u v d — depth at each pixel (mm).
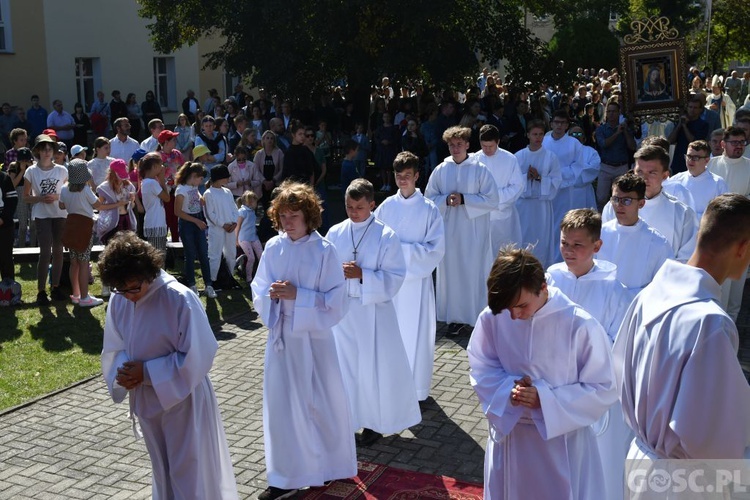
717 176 7559
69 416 5992
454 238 7824
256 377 6750
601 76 27047
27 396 6348
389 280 5324
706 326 2697
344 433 4797
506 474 3535
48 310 8711
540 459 3455
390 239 5387
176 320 3910
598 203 12086
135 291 3838
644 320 2938
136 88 25641
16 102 22453
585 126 17453
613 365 3422
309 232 4707
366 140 17266
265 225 10500
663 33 12828
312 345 4715
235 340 7773
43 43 22906
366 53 18297
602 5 32781
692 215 5801
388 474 5000
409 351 6027
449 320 8008
